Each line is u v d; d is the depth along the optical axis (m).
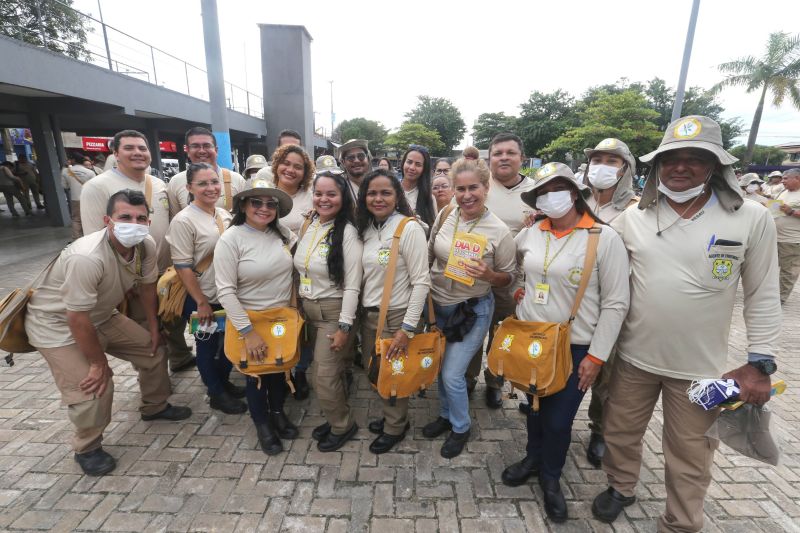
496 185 3.29
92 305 2.39
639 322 2.02
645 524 2.24
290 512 2.29
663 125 37.19
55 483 2.47
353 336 2.79
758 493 2.45
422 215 3.80
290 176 3.45
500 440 2.94
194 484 2.48
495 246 2.52
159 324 3.02
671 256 1.90
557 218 2.16
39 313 2.46
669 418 2.05
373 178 2.50
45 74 7.53
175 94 12.04
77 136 18.72
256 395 2.71
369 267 2.60
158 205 3.44
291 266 2.79
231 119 14.65
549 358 2.09
